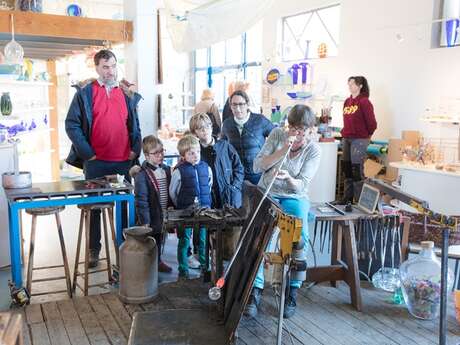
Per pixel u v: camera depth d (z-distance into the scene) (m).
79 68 9.59
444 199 4.89
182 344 2.39
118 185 3.51
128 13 5.11
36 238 4.93
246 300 2.44
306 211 2.92
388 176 6.02
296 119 2.84
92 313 3.01
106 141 3.88
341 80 6.93
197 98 11.37
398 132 6.13
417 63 5.80
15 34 4.61
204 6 5.82
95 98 3.82
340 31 6.87
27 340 2.68
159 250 3.90
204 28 5.93
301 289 3.41
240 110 3.78
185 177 3.61
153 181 3.65
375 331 2.83
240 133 3.85
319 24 7.46
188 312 2.76
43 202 3.22
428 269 3.03
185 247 3.73
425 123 5.75
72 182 3.62
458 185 4.77
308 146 2.95
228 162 3.75
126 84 4.24
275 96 8.21
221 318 2.69
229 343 2.41
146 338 2.44
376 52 6.33
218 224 2.85
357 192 3.49
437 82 5.59
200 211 3.01
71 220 5.59
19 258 3.21
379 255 3.48
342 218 3.07
